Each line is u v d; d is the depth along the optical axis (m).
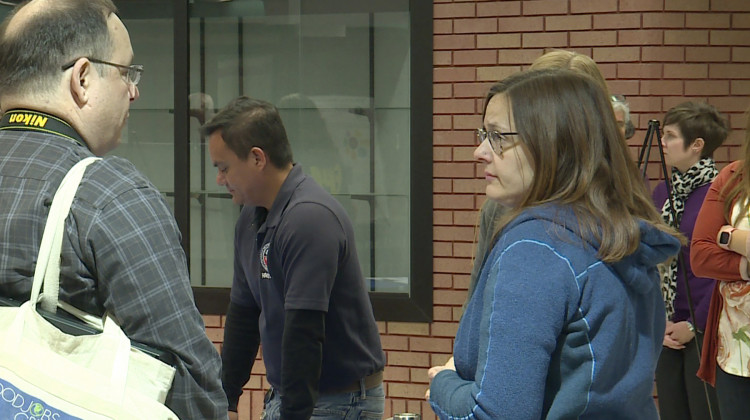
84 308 2.01
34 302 1.93
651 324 2.27
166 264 2.04
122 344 1.98
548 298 2.03
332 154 6.34
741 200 4.15
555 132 2.19
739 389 4.11
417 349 6.12
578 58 3.54
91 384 1.91
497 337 2.03
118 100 2.20
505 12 5.90
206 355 2.10
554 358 2.10
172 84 6.50
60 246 1.95
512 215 2.22
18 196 1.99
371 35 6.22
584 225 2.12
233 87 6.45
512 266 2.08
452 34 5.98
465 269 6.03
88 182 2.01
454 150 6.02
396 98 6.21
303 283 3.32
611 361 2.09
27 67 2.09
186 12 6.37
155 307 2.01
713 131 5.17
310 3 6.30
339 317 3.53
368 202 6.30
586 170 2.18
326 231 3.38
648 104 5.79
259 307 3.91
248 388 6.34
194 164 6.53
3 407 1.83
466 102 5.98
